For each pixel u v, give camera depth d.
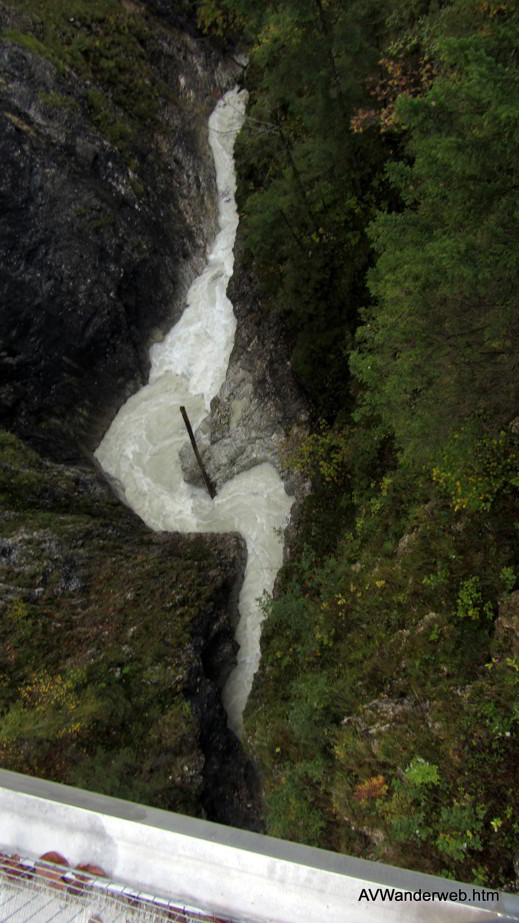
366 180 18.05
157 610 18.05
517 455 11.49
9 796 4.95
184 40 29.11
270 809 13.99
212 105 29.22
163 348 25.16
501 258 7.81
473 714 10.23
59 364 22.75
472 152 7.79
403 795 10.27
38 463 21.31
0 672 16.33
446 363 10.05
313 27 14.54
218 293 25.06
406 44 14.34
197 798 15.10
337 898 4.38
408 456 12.15
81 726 15.07
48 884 4.66
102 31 25.75
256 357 22.08
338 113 16.17
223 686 19.09
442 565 12.71
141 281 24.05
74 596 18.27
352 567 16.19
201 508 22.20
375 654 13.48
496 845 8.94
